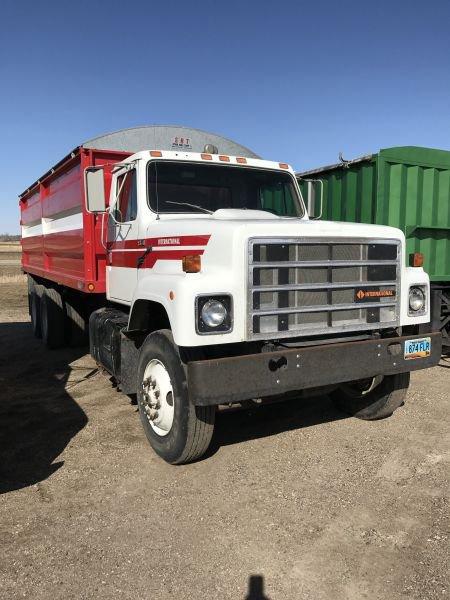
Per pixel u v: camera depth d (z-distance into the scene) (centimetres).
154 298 402
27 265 1145
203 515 353
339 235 397
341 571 294
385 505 364
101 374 721
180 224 427
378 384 505
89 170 488
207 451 455
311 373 380
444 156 701
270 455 446
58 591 279
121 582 286
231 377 353
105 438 488
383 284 425
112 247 569
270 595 275
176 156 503
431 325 721
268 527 338
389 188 667
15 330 1166
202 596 275
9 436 499
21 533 335
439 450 454
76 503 371
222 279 362
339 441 475
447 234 720
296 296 384
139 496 380
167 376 423
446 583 283
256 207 542
